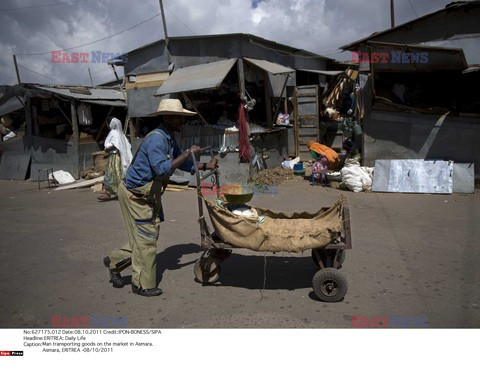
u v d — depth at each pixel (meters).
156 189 3.88
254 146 10.76
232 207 4.05
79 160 13.04
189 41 10.46
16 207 8.58
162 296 3.98
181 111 3.88
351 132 12.22
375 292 3.87
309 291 3.97
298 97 13.09
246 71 10.55
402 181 8.67
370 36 9.27
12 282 4.43
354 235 5.65
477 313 3.41
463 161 8.86
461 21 8.65
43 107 13.58
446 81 9.09
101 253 5.29
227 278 4.36
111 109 13.83
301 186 9.71
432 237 5.43
